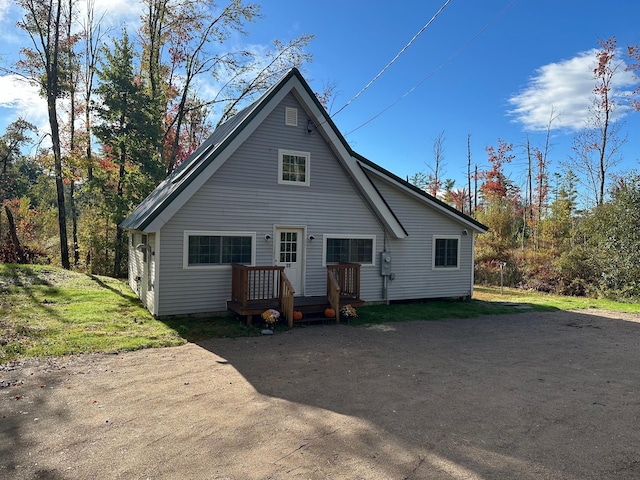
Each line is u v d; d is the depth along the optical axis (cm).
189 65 2230
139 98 1950
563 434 418
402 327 970
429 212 1346
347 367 641
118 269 2027
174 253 954
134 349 717
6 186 2962
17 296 1122
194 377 577
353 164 1152
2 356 636
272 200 1073
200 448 371
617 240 1599
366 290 1241
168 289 949
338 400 500
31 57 1980
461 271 1411
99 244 2091
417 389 547
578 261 1742
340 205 1177
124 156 2011
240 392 521
